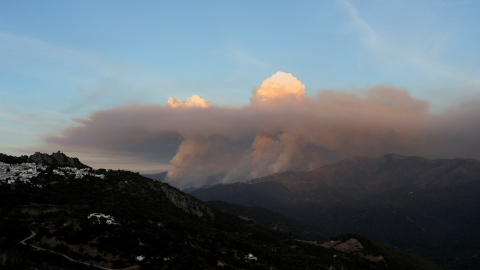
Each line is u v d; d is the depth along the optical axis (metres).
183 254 177.50
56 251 159.00
